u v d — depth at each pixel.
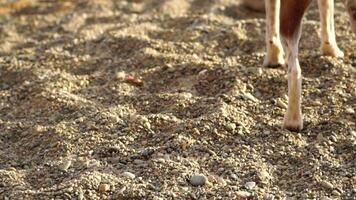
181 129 6.76
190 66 8.01
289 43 6.61
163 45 8.69
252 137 6.66
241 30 9.01
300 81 6.66
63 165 6.36
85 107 7.39
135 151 6.54
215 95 7.45
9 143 6.92
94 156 6.50
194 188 5.96
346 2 6.38
